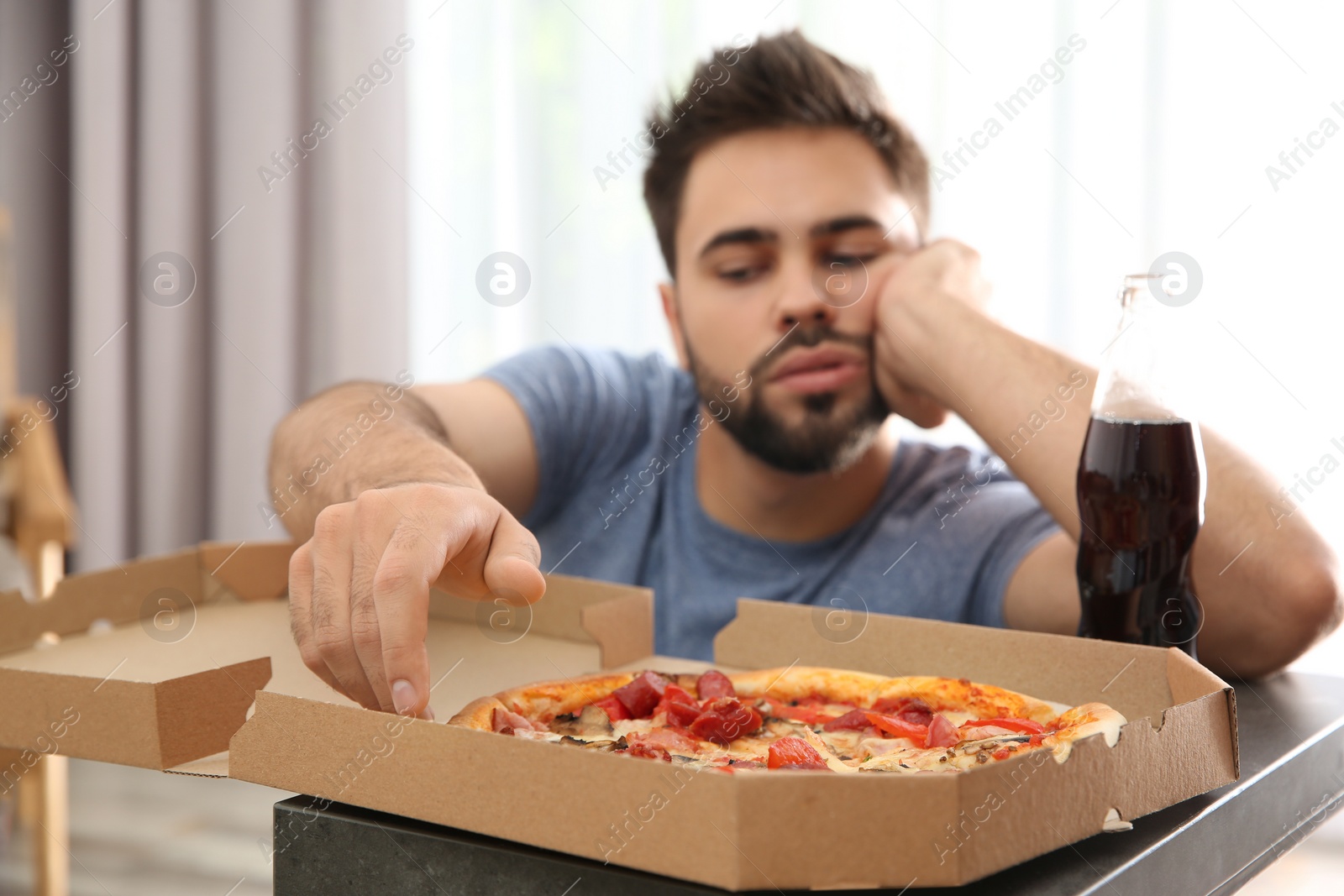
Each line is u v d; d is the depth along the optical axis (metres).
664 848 0.44
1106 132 1.71
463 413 1.35
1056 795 0.47
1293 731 0.71
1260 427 1.62
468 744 0.49
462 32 2.21
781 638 0.83
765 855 0.43
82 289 2.20
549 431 1.43
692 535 1.44
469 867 0.49
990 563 1.27
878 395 1.31
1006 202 1.77
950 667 0.76
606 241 2.14
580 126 2.14
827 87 1.27
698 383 1.38
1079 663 0.71
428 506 0.64
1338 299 1.58
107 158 2.18
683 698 0.74
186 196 2.22
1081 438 0.94
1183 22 1.65
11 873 1.50
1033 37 1.75
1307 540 0.85
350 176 2.19
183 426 2.27
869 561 1.33
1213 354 1.63
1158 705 0.67
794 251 1.30
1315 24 1.58
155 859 1.64
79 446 2.22
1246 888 0.61
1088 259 1.73
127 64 2.20
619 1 2.08
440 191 2.24
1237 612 0.85
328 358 2.26
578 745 0.63
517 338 2.22
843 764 0.62
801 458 1.32
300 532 0.95
